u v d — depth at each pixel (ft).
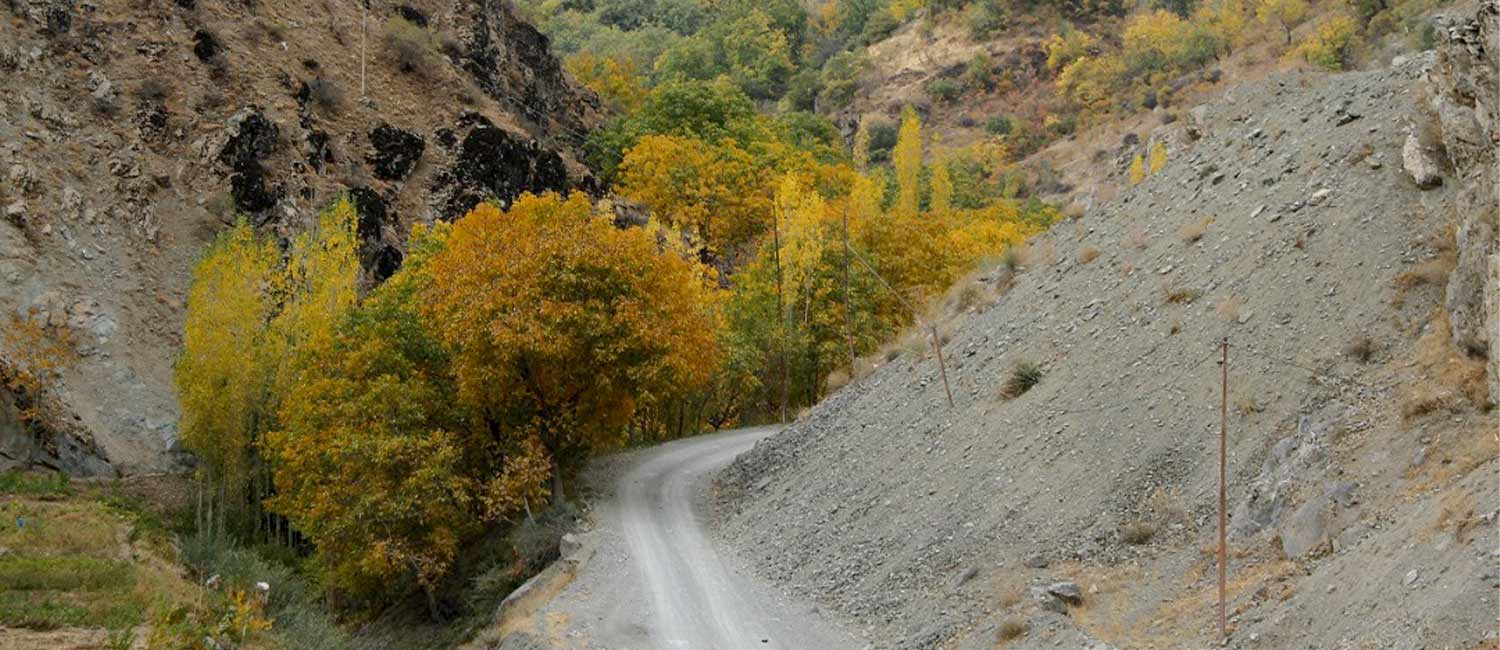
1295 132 86.84
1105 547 61.52
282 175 158.20
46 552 92.02
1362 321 63.62
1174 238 87.04
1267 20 430.20
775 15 591.37
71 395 124.77
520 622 74.69
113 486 118.73
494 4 238.89
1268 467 59.00
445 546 96.07
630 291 104.47
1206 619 50.37
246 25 178.60
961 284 118.73
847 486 88.63
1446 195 67.10
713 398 161.48
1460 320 55.67
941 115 479.00
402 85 192.24
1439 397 53.88
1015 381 82.74
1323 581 47.34
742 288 164.96
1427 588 41.52
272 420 116.88
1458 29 61.16
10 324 124.98
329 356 108.27
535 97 238.48
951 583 65.72
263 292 127.65
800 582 77.46
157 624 73.15
